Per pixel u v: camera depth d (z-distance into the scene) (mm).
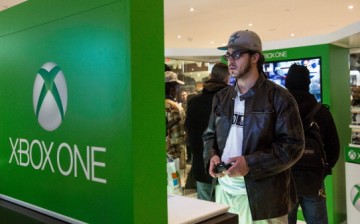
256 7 7938
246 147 1736
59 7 1005
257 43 1786
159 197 890
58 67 1020
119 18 842
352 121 4746
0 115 1273
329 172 2736
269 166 1616
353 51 4645
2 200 1274
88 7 917
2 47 1240
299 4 7672
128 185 844
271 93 1729
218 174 1740
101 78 892
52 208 1070
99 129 906
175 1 7379
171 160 1860
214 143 1999
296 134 1665
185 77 5691
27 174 1162
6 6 7426
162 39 883
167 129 2738
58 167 1041
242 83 1813
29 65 1131
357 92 4781
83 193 963
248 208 1755
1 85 1256
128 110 833
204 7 7898
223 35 11352
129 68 825
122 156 854
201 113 2775
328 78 4223
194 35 11289
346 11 8320
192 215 1135
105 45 879
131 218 842
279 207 1676
